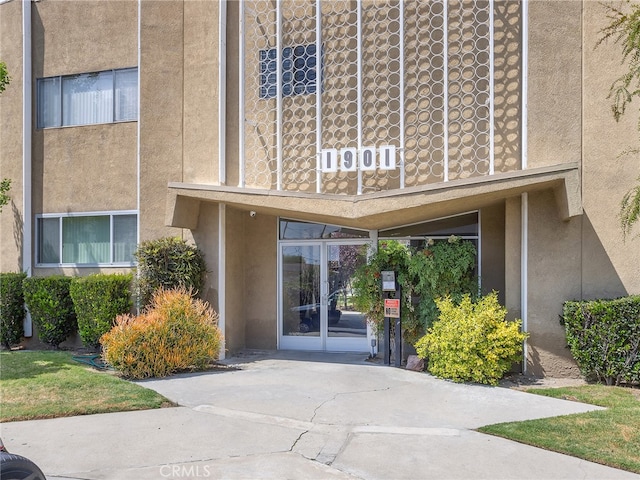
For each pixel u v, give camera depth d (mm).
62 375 8141
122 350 8102
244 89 10039
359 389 7535
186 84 10703
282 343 11109
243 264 11203
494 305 8344
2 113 12508
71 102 12070
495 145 9008
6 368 8695
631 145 8383
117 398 6902
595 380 8062
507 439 5508
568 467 4797
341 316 10836
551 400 6926
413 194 8414
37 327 11172
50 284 11016
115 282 10297
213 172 10414
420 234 10336
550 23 8680
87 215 11773
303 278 11062
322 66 9852
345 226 10719
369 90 9602
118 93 11672
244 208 10492
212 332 9016
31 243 12156
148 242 10320
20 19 12344
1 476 3582
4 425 5996
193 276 10039
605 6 8055
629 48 6848
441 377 8234
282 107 10039
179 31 10773
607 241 8453
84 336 10398
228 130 10367
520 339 7953
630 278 8367
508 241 8969
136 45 11500
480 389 7543
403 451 5195
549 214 8641
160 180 10828
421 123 9328
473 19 9078
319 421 6109
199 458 5031
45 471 4742
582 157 8594
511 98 8961
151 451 5203
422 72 9359
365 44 9641
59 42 12117
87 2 11906
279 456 5082
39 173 12195
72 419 6203
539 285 8641
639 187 7152
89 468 4809
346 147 9555
